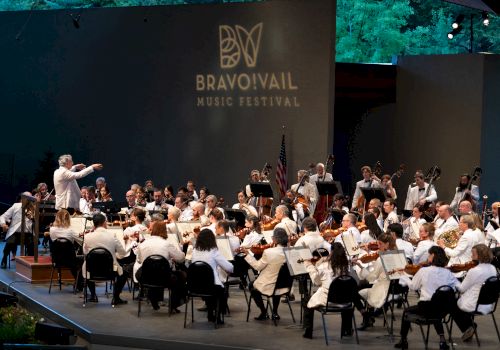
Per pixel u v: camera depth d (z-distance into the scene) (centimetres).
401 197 2178
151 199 1745
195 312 1195
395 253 1007
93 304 1232
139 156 2042
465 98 2056
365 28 2823
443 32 2855
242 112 1950
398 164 2178
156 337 1038
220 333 1063
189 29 1997
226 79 1964
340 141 2231
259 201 1630
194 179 1997
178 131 2009
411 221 1343
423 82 2128
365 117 2212
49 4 2891
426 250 1123
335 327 1108
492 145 2048
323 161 1866
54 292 1317
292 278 1113
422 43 2884
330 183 1549
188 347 1012
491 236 1352
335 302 988
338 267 995
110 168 2061
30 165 2123
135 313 1176
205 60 1983
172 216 1312
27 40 2128
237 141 1956
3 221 1565
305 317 1046
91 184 2077
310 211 1717
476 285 993
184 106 2005
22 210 1509
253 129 1939
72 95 2091
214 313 1159
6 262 1552
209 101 1981
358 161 2225
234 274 1193
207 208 1441
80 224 1326
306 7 1878
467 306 995
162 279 1127
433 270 965
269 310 1207
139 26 2038
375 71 2158
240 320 1144
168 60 2016
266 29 1920
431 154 2119
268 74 1922
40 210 1580
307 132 1883
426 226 1145
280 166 1831
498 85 2045
